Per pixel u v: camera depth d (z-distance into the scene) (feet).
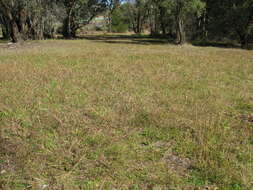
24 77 32.83
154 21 186.50
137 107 23.36
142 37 154.61
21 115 21.11
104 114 21.61
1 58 49.01
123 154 15.71
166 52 65.57
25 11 96.07
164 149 16.48
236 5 94.68
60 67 40.01
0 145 16.47
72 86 29.55
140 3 179.73
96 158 15.26
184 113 22.21
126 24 239.30
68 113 21.75
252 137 18.10
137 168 14.35
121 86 30.17
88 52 61.21
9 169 14.24
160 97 26.37
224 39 114.62
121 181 13.32
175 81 33.01
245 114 22.66
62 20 126.31
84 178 13.56
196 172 14.17
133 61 47.96
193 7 91.66
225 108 23.90
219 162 14.96
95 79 32.86
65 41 104.42
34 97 25.48
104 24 232.94
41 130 18.60
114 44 91.97
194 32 121.80
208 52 68.49
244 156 15.65
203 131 18.66
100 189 12.71
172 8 97.04
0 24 128.98
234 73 39.11
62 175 13.71
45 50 65.26
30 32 107.65
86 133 18.24
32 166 14.37
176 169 14.48
